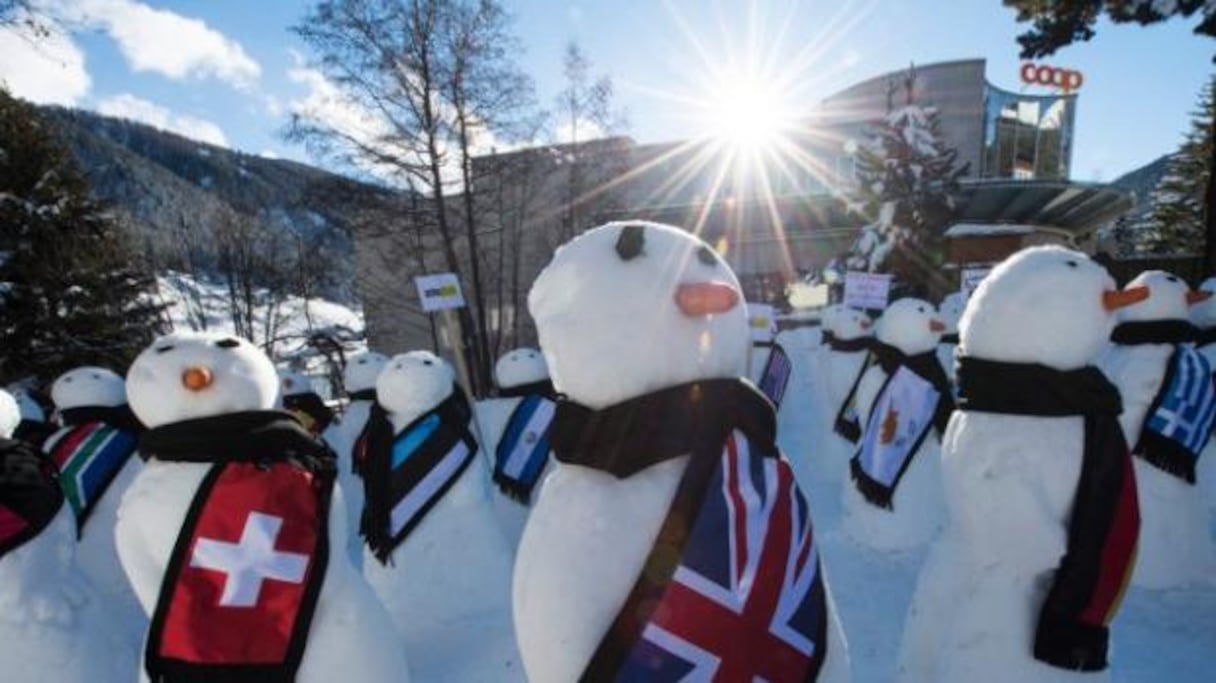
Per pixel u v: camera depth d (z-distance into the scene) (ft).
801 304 40.04
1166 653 11.51
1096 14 35.70
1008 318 7.74
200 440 7.63
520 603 5.42
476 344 53.62
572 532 5.23
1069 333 7.49
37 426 20.30
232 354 8.10
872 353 18.38
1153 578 13.14
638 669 4.85
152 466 7.88
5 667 8.79
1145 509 13.12
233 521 7.47
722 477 5.22
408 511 13.88
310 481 8.13
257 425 7.88
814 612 5.33
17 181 46.44
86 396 16.92
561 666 5.02
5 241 43.06
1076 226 79.82
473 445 14.61
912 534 16.17
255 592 7.46
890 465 15.96
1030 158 81.76
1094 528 7.22
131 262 54.54
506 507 18.20
